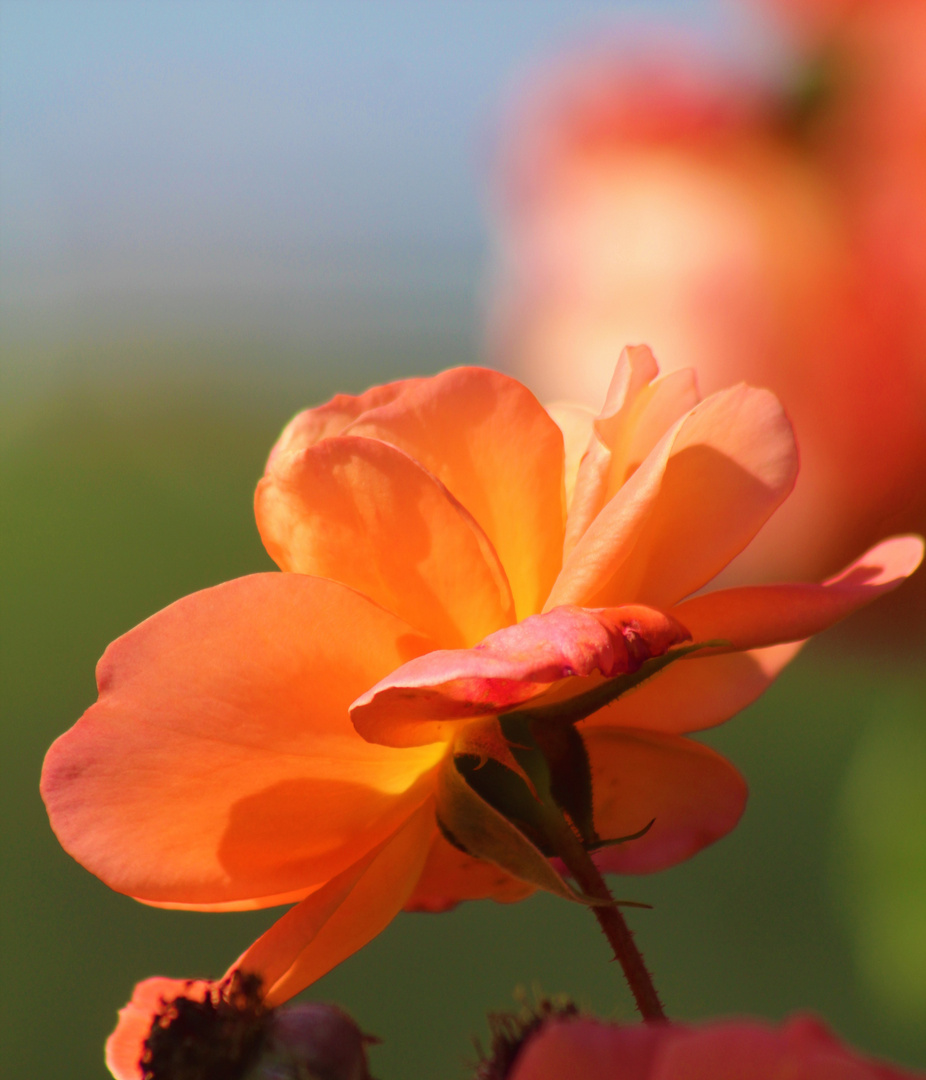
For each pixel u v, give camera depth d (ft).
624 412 1.49
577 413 1.56
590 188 2.02
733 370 1.89
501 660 1.42
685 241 1.91
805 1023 1.32
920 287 1.80
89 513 9.39
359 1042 1.41
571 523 1.47
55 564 8.64
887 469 1.85
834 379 1.83
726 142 1.87
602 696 1.47
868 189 1.81
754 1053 1.30
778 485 1.49
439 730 1.47
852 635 2.15
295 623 1.44
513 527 1.50
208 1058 1.40
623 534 1.45
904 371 1.81
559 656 1.42
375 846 1.48
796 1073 1.30
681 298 1.91
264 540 1.49
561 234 2.10
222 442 11.21
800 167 1.87
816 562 1.94
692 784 1.56
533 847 1.45
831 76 1.84
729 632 1.49
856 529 1.89
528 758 1.47
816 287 1.85
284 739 1.45
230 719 1.44
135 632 1.44
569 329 2.12
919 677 2.21
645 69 1.99
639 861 1.57
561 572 1.46
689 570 1.49
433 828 1.48
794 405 1.87
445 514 1.47
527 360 2.24
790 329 1.85
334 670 1.45
